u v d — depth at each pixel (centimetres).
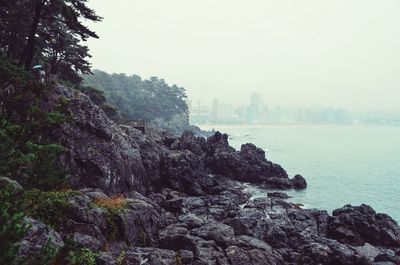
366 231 3073
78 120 2847
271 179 5678
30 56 3069
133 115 13738
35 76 2864
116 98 13125
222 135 7025
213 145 6600
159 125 15238
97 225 1734
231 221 2914
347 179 7025
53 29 3644
